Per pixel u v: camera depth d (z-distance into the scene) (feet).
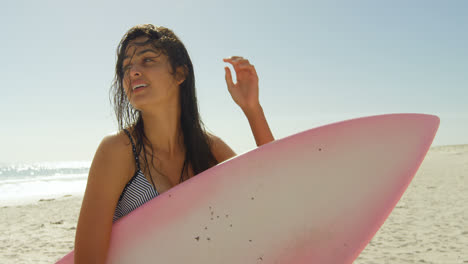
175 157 4.32
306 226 3.81
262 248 3.69
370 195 3.94
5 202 48.06
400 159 3.99
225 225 3.64
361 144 3.96
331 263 3.88
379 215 3.94
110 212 3.61
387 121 4.03
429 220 22.12
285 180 3.79
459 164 73.36
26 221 28.71
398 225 20.99
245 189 3.70
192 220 3.60
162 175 4.09
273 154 3.78
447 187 38.04
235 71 5.14
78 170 225.35
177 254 3.57
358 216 3.92
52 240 21.21
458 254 15.05
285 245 3.76
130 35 4.08
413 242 17.15
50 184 87.30
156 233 3.58
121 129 4.05
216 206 3.64
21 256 17.71
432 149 147.54
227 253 3.62
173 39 4.17
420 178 49.57
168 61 4.06
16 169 252.42
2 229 25.23
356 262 14.37
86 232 3.47
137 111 4.23
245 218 3.68
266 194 3.74
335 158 3.90
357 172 3.94
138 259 3.55
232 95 5.06
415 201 29.76
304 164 3.84
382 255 15.23
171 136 4.21
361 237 3.93
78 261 3.47
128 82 3.98
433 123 4.11
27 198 53.93
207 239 3.60
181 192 3.60
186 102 4.38
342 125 3.94
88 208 3.52
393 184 3.98
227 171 3.68
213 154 4.79
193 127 4.43
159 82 3.96
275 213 3.75
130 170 3.85
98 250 3.48
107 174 3.63
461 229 19.40
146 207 3.59
